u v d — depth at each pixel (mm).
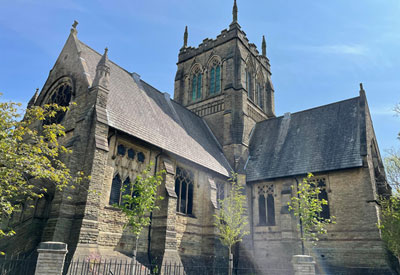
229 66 45625
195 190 31984
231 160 39594
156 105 35188
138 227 20094
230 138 41281
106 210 22750
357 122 35500
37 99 31031
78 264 17828
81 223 19812
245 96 44750
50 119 28344
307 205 25938
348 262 28891
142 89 35312
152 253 25250
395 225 25984
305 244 31203
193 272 28281
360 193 30250
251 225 35594
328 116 39094
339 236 30047
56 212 20297
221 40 48688
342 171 31875
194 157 32156
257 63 52344
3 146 14227
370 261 27891
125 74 34562
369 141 34031
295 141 38875
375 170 35875
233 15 48969
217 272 29219
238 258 33250
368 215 29203
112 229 22875
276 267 32156
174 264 24484
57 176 16141
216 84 47312
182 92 51281
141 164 26938
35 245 21266
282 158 37562
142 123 28469
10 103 15719
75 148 21953
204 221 31656
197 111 47750
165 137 30281
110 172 23734
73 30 30844
